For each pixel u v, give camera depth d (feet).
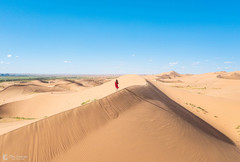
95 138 32.99
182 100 119.34
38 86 317.01
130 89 66.90
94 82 530.27
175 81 555.69
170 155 31.01
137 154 29.40
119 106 48.47
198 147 37.04
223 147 43.62
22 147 27.63
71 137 31.96
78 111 38.50
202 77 541.75
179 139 37.65
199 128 53.88
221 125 77.46
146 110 50.78
